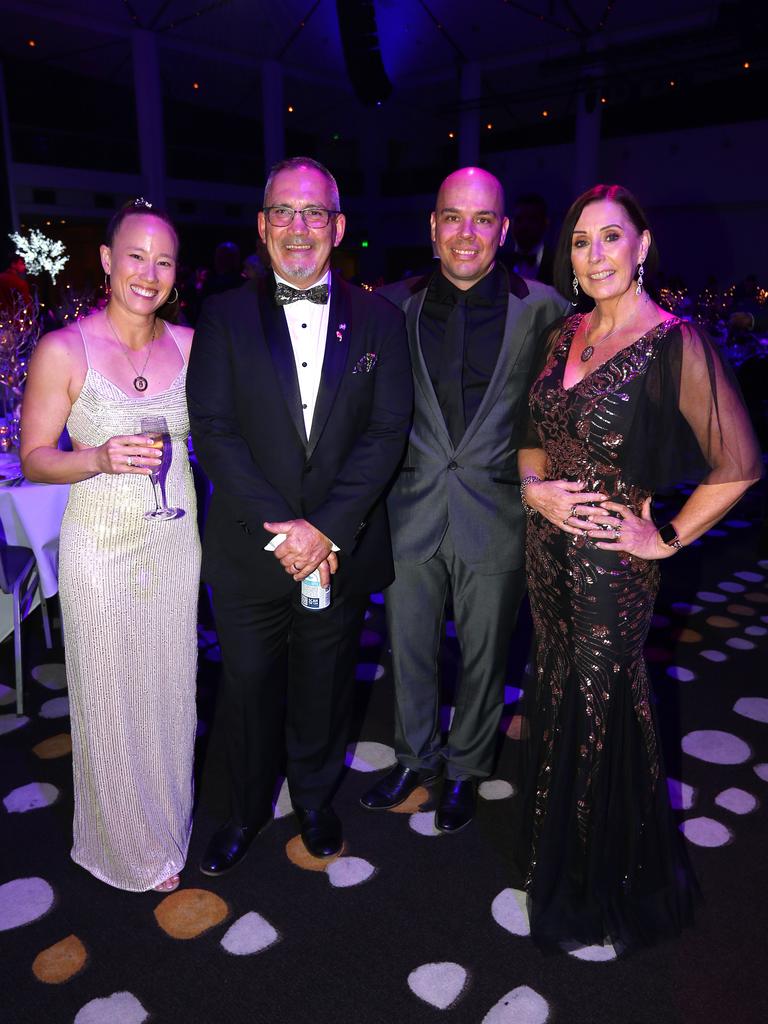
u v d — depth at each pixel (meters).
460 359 2.09
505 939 1.91
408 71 19.33
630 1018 1.70
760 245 17.17
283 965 1.84
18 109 17.66
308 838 2.22
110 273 1.84
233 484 1.86
